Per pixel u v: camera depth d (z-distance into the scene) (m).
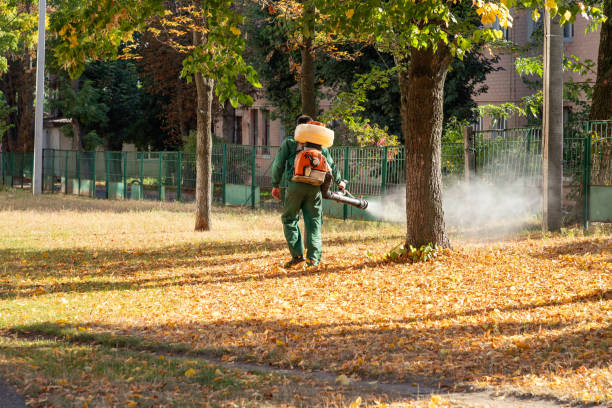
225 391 4.91
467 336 6.52
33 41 34.28
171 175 30.42
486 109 21.86
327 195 10.97
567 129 15.25
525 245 11.95
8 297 9.11
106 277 10.73
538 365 5.47
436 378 5.29
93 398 4.71
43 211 24.06
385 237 14.75
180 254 13.21
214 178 28.45
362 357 5.91
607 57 14.51
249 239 15.37
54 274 11.06
